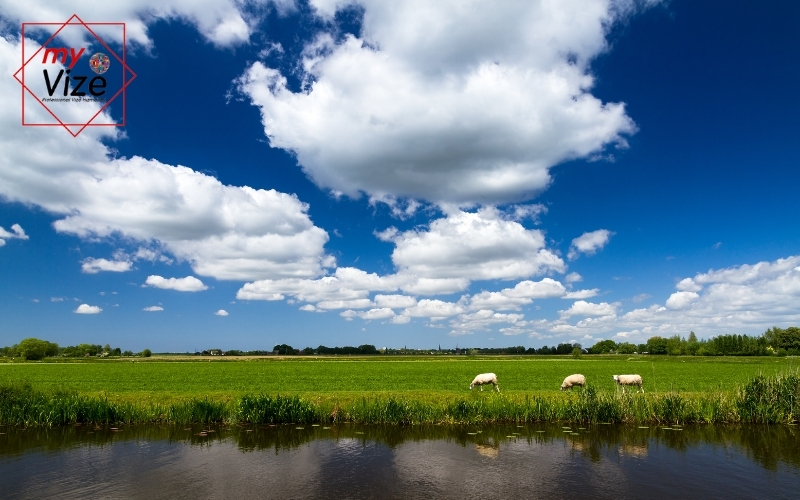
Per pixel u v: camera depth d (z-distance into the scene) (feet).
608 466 43.55
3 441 54.44
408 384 123.65
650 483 38.50
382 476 40.42
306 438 56.13
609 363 263.49
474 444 52.80
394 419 63.93
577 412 64.85
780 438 55.26
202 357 468.75
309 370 199.62
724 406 64.44
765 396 64.69
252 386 118.83
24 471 42.09
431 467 43.29
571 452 48.96
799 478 39.78
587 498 35.01
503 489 37.01
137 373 181.27
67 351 477.36
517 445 52.24
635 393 69.92
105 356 480.64
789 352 362.33
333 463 44.75
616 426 62.18
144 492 36.29
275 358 433.89
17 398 65.36
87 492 36.29
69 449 50.49
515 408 65.87
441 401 72.69
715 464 44.19
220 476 40.40
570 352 590.96
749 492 36.35
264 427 62.28
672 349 414.82
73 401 65.98
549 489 37.04
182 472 41.63
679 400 65.10
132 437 56.59
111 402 70.08
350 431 60.03
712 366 214.48
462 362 301.22
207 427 62.28
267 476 40.45
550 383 125.59
